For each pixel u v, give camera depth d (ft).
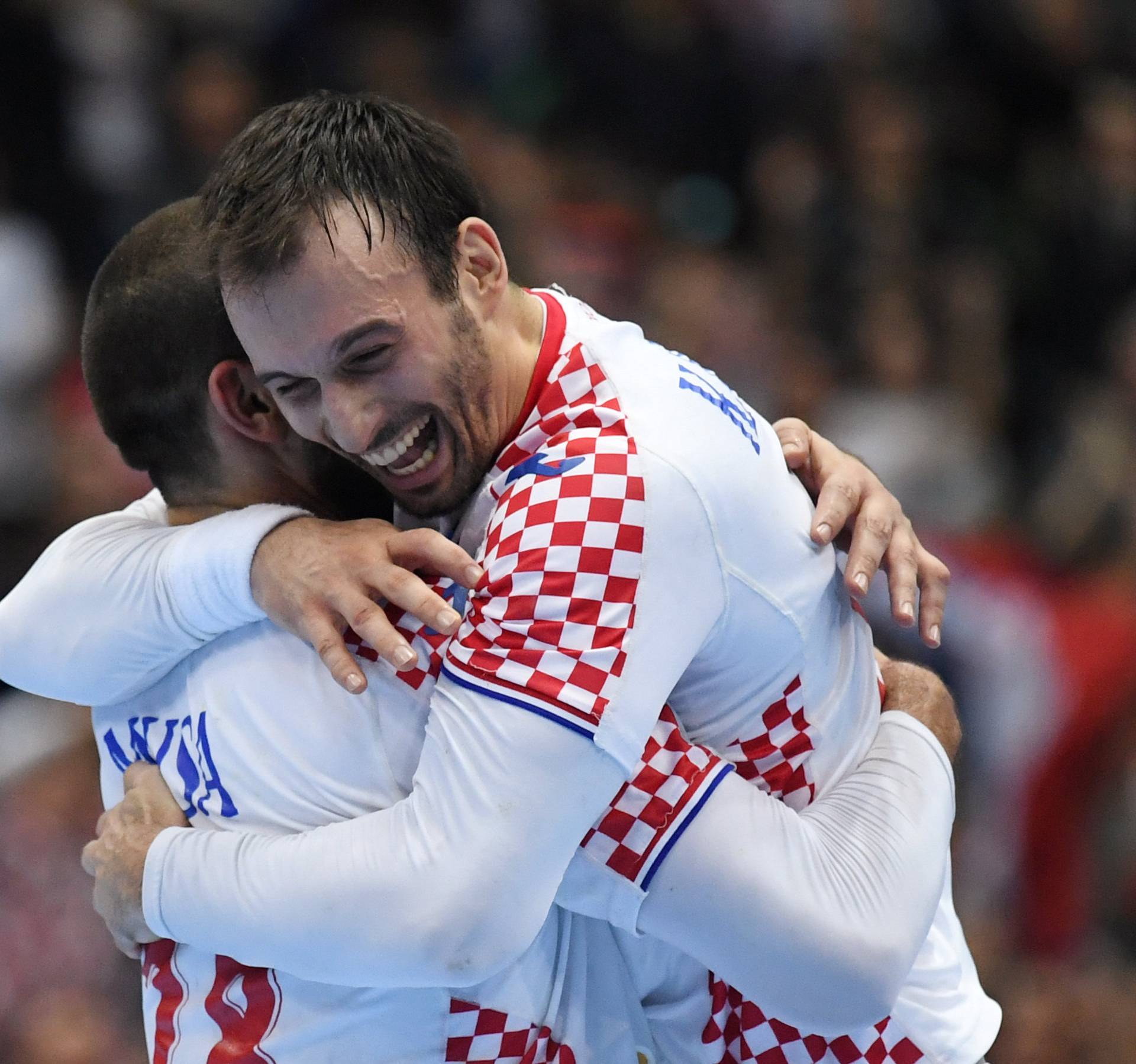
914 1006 24.54
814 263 76.07
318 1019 23.03
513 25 85.92
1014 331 79.51
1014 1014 42.68
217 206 22.26
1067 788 57.57
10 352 67.87
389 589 21.67
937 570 25.82
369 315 21.39
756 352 71.15
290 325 21.52
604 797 21.24
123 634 23.81
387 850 21.21
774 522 23.18
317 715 22.88
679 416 22.63
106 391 25.36
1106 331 80.64
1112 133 83.56
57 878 44.37
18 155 75.15
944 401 70.49
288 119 22.12
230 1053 23.32
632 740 21.17
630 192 81.71
